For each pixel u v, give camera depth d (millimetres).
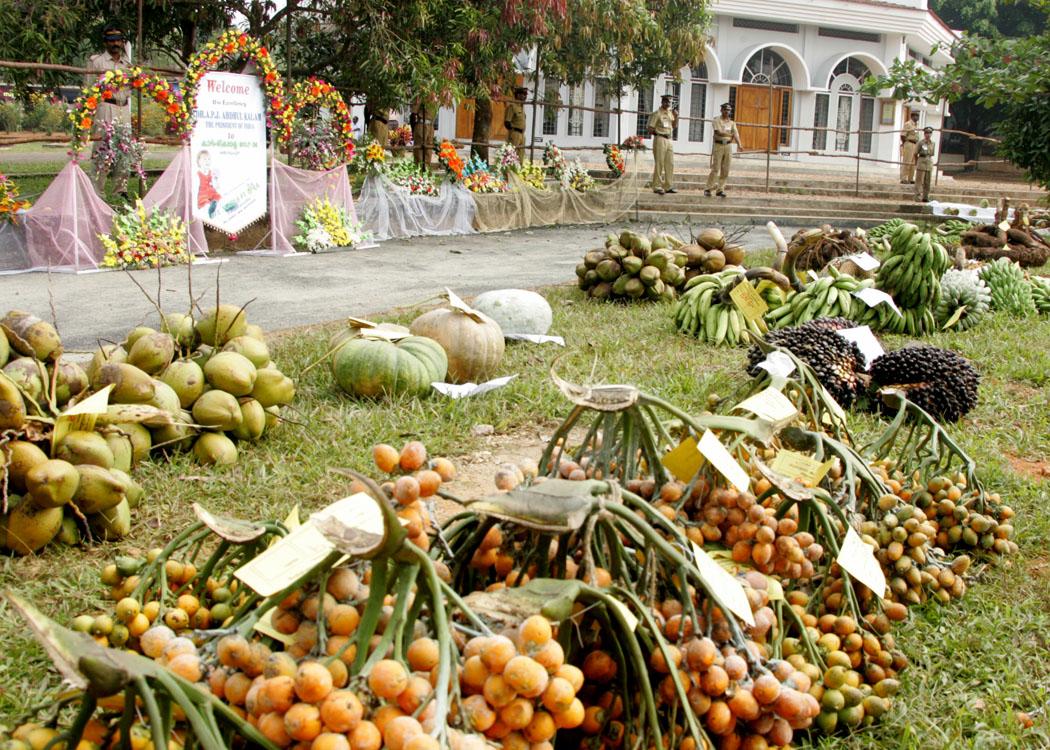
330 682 1609
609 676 2217
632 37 20125
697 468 2744
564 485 2270
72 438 3969
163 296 9859
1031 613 3646
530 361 7164
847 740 2793
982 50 15523
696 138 30641
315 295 10227
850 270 9211
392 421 5598
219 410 4816
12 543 3830
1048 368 7273
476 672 1742
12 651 3193
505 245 15469
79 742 1772
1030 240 13844
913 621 3455
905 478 4082
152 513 4305
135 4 15086
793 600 2867
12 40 13906
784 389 3543
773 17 29703
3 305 9211
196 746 1754
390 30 15516
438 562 2271
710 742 2117
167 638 1928
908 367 5949
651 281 9680
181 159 11977
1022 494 4766
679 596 2359
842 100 32031
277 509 4379
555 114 28344
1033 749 2885
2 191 11141
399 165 16031
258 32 15484
